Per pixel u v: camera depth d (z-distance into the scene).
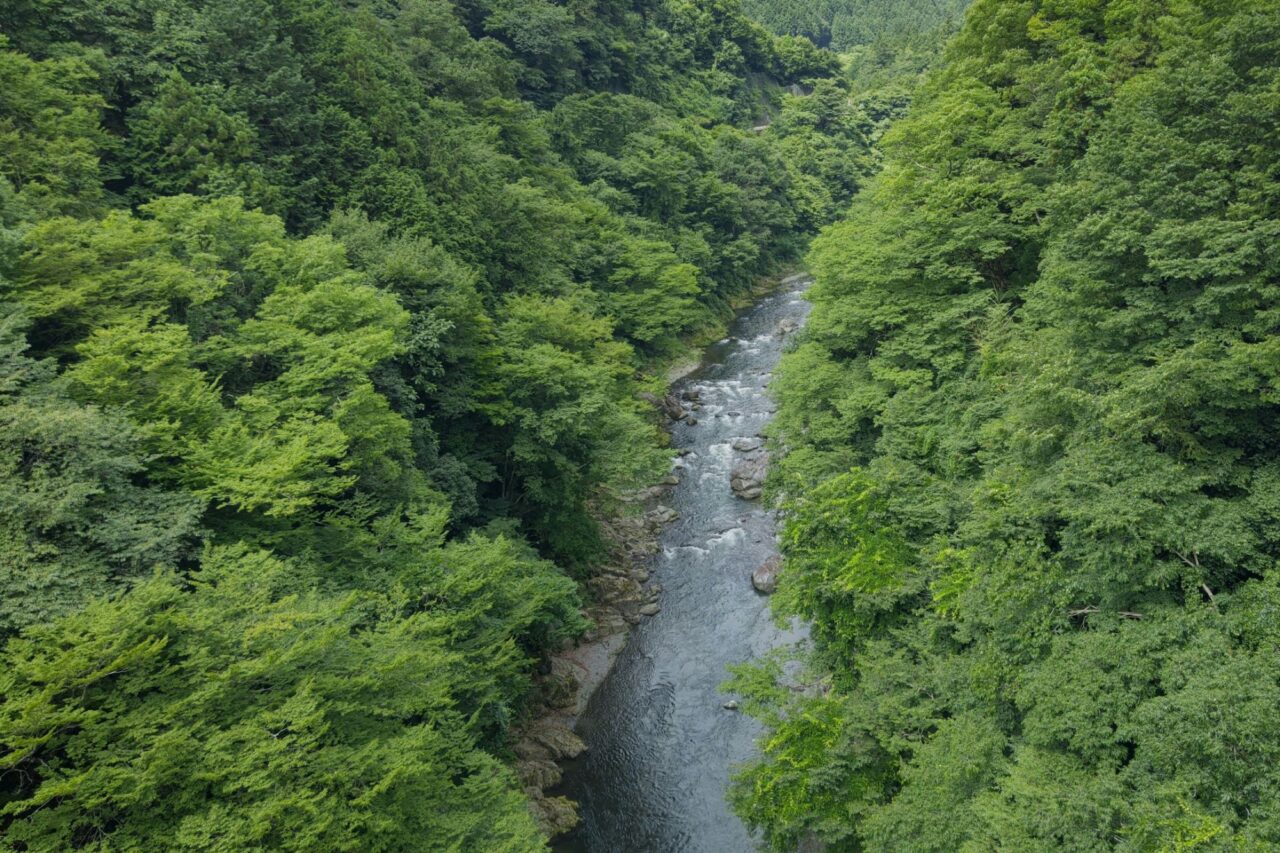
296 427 21.02
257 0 37.97
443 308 31.33
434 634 20.72
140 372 19.62
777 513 38.78
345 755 14.70
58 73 29.69
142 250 23.12
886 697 18.86
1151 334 18.00
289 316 24.80
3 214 21.55
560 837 23.06
